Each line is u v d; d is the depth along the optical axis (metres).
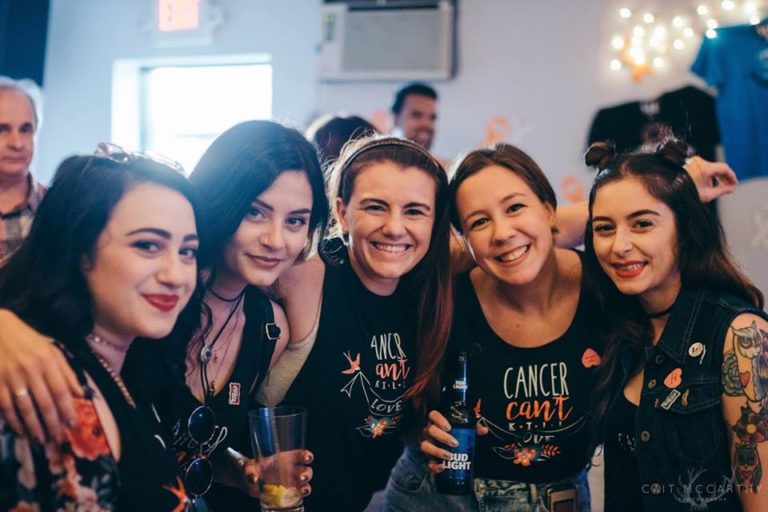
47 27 5.09
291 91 5.07
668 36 4.56
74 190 1.36
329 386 2.00
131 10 5.23
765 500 1.69
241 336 1.88
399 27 4.89
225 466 1.88
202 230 1.54
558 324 2.02
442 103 4.87
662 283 1.86
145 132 5.37
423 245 1.95
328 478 2.05
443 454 1.94
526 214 1.93
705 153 4.52
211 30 5.14
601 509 2.89
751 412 1.70
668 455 1.79
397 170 1.91
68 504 1.22
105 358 1.43
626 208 1.80
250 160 1.70
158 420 1.55
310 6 5.02
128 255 1.36
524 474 2.05
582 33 4.68
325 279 2.00
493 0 4.79
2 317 1.31
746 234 4.47
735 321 1.75
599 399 1.99
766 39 4.41
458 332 2.08
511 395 2.03
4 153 2.91
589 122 4.68
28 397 1.24
